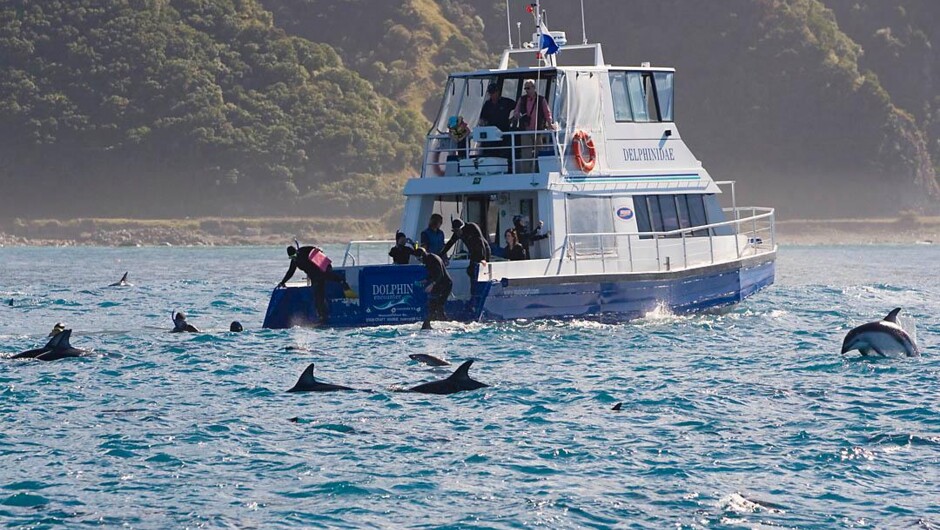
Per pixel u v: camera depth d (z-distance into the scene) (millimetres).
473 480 34969
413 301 61281
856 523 31359
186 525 31156
